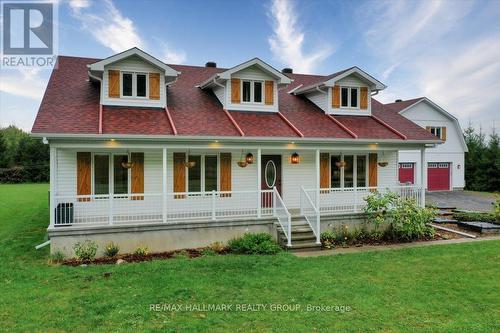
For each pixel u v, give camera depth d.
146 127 12.20
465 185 32.94
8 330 5.95
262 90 15.51
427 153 29.33
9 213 19.69
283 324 6.23
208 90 16.78
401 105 29.09
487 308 7.01
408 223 13.24
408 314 6.69
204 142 12.48
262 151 14.90
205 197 13.98
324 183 15.73
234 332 5.94
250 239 11.84
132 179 13.05
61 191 12.31
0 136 44.28
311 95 17.86
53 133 10.59
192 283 8.16
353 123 16.03
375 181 16.47
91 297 7.32
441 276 8.91
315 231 12.62
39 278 8.58
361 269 9.45
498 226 14.78
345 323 6.29
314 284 8.22
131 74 13.70
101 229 10.94
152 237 11.48
